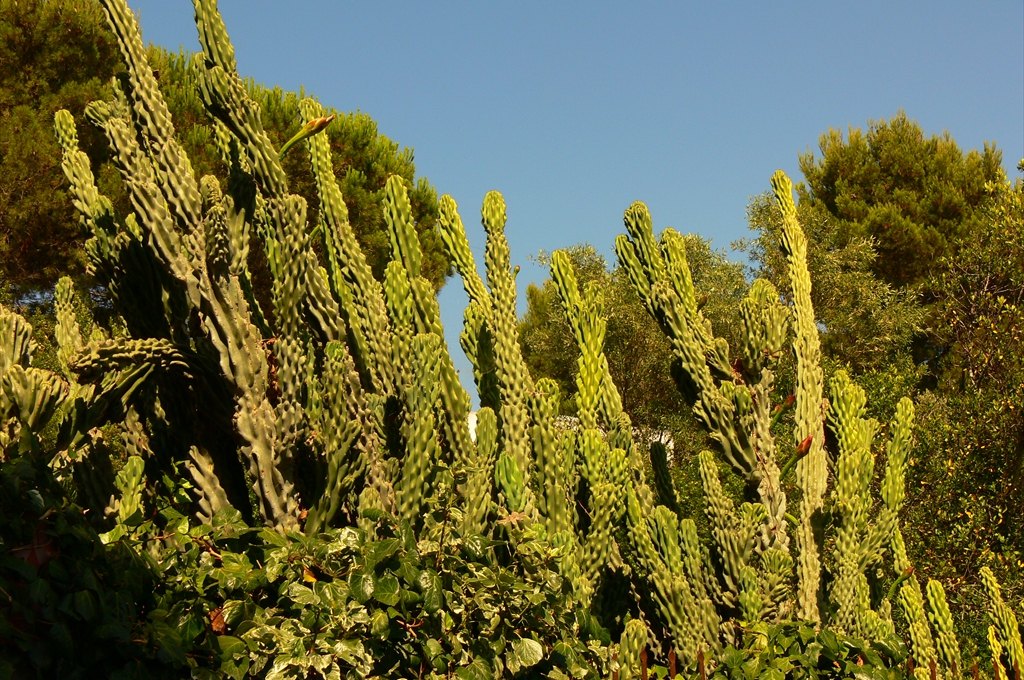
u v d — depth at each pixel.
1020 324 9.70
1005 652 5.43
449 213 4.70
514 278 4.66
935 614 5.30
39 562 2.57
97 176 11.12
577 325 4.81
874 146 19.59
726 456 4.77
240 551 3.20
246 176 3.70
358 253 3.96
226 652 2.83
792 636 4.20
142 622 2.73
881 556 5.00
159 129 3.31
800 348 5.32
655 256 4.92
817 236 15.64
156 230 3.24
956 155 18.94
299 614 3.07
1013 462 8.51
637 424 15.03
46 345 7.42
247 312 3.43
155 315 3.85
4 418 2.74
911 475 8.91
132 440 3.72
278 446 3.39
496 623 3.31
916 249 17.84
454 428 4.02
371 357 3.82
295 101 11.30
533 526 3.80
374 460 3.67
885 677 4.00
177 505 3.61
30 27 11.27
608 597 4.72
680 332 4.82
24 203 10.45
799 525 4.99
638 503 4.70
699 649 4.00
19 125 10.90
